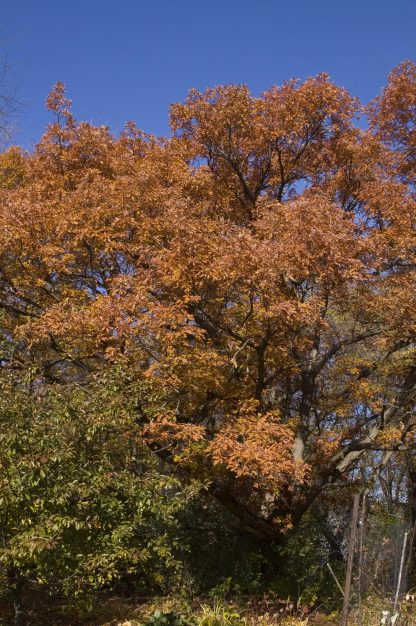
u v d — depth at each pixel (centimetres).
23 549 692
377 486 1303
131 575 1170
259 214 1176
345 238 960
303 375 1284
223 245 952
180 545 929
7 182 1403
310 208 983
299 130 1305
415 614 741
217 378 1059
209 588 1160
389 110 1412
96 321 909
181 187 1193
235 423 1005
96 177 1178
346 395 1309
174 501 830
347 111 1327
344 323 1350
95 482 737
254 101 1319
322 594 1159
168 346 941
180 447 1059
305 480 1130
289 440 961
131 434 847
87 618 964
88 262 1155
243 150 1379
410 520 1102
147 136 1400
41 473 695
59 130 1295
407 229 1161
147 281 1007
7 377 796
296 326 1043
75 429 758
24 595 896
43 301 1178
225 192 1372
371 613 732
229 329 1113
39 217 1052
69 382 955
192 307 1091
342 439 1270
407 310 1051
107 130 1326
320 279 956
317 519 1418
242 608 1032
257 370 1205
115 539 757
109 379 824
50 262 1056
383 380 1270
